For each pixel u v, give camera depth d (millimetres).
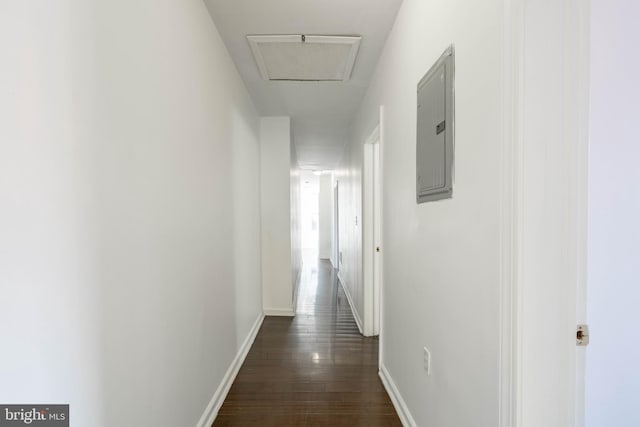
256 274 3613
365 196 3371
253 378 2480
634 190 1265
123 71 1084
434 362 1460
